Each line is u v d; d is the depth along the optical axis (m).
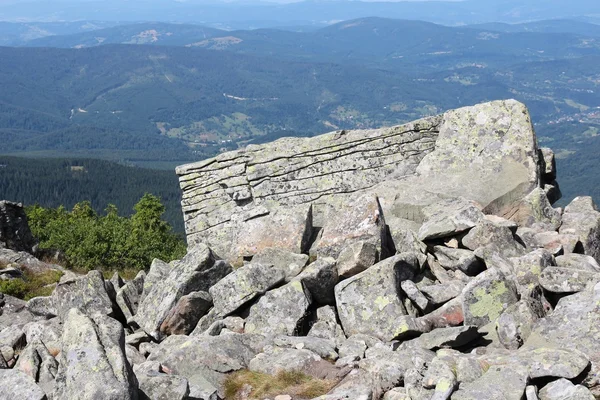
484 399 8.85
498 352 10.73
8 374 10.67
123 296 16.34
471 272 14.64
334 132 23.42
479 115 20.47
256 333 13.41
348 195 22.73
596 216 17.44
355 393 10.16
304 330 13.71
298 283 13.81
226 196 23.55
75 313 10.35
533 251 13.98
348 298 13.33
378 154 22.84
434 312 12.75
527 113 20.03
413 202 18.72
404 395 9.72
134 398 9.47
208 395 10.79
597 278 12.12
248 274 14.37
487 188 18.94
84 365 9.55
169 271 16.44
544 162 20.91
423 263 14.67
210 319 14.37
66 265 35.88
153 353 13.14
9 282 25.70
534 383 9.60
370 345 12.38
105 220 57.00
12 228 33.75
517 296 12.37
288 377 11.27
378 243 15.22
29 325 15.00
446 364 9.72
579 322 10.90
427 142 22.69
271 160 23.52
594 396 9.33
